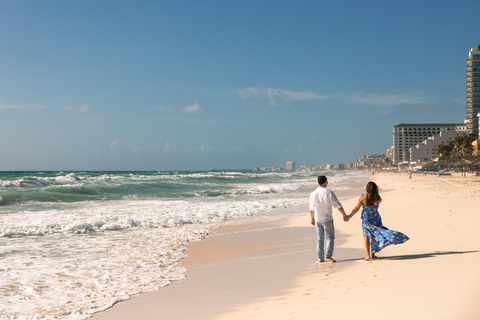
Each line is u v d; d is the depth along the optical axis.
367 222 8.15
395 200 20.95
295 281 6.91
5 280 7.50
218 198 30.39
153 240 12.38
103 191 34.69
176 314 5.46
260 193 37.47
